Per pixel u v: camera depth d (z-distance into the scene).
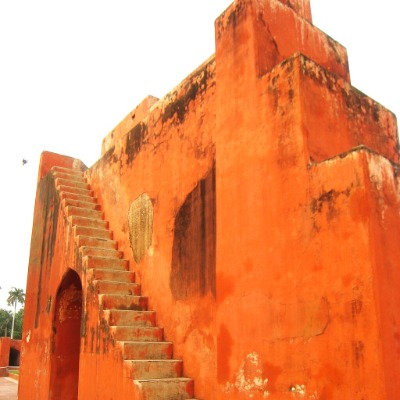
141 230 7.56
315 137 4.43
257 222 4.61
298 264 4.09
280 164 4.48
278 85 4.68
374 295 3.44
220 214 5.13
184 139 6.70
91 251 7.73
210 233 5.78
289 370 3.97
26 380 9.33
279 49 5.42
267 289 4.34
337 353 3.61
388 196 3.83
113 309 6.45
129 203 8.12
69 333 8.52
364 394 3.36
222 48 5.62
